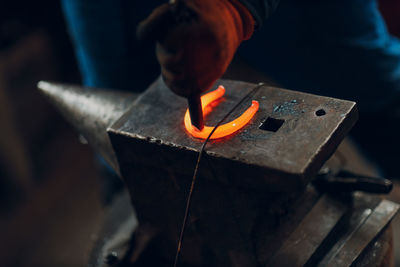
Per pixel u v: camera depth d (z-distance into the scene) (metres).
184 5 0.86
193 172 0.98
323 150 0.93
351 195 1.12
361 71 1.64
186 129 1.00
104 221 1.29
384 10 2.50
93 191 2.57
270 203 0.96
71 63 3.09
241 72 2.60
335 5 1.56
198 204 1.02
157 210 1.08
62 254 2.32
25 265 2.30
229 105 1.03
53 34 2.97
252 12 0.93
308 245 1.04
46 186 2.67
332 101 0.99
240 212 0.98
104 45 1.63
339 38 1.60
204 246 1.07
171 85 0.91
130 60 1.67
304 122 0.97
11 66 2.62
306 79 1.74
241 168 0.93
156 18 0.86
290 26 1.63
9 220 2.52
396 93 1.67
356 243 1.06
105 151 1.15
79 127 1.18
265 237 1.05
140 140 1.00
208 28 0.86
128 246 1.17
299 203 1.10
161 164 1.01
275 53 1.73
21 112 2.68
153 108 1.05
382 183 1.07
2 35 2.73
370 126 1.74
